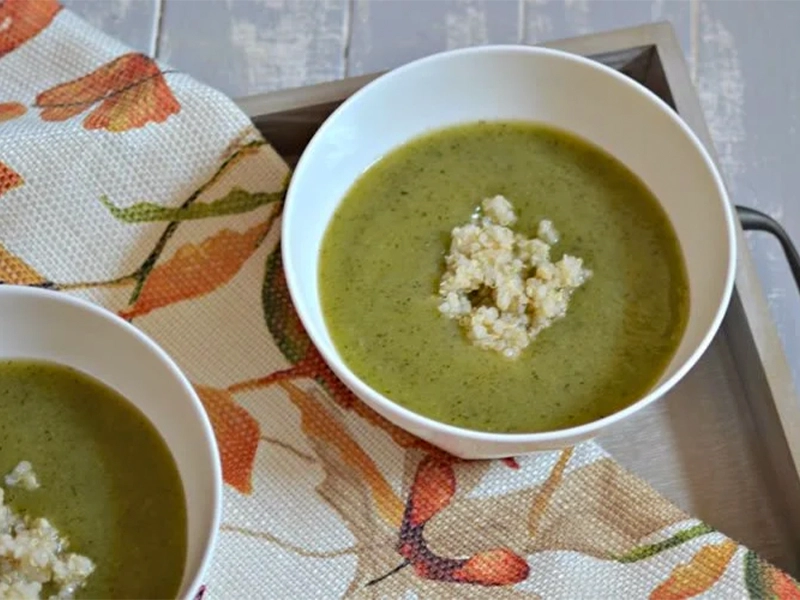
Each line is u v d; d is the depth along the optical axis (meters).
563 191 0.37
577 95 0.37
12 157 0.37
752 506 0.35
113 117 0.37
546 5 0.47
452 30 0.47
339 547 0.33
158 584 0.31
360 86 0.40
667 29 0.41
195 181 0.38
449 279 0.34
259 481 0.34
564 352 0.34
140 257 0.37
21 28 0.40
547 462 0.34
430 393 0.33
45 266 0.37
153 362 0.32
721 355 0.38
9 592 0.30
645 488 0.34
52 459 0.32
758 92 0.47
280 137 0.41
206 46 0.46
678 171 0.35
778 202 0.45
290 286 0.32
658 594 0.32
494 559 0.33
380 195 0.37
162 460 0.33
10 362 0.34
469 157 0.37
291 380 0.36
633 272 0.35
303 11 0.47
